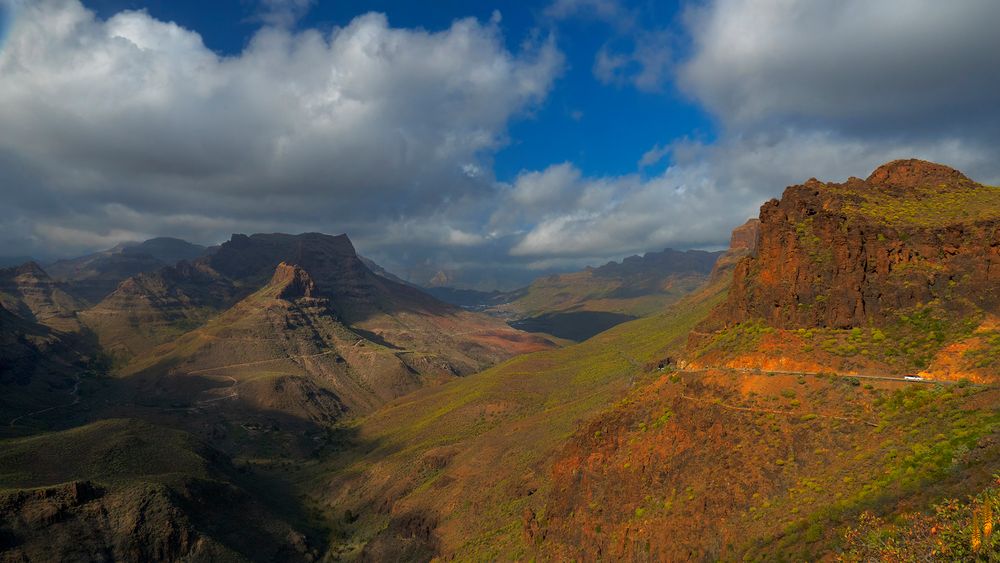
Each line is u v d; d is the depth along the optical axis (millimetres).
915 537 35438
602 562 63250
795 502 49844
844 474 49469
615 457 72875
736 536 51062
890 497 42406
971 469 40594
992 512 32031
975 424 45625
